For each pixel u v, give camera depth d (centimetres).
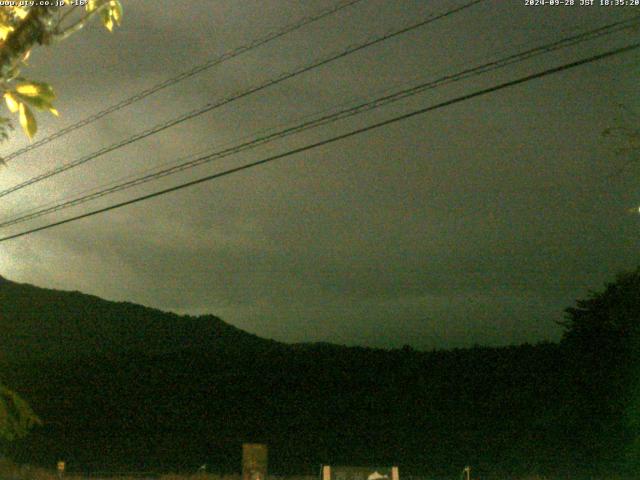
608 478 2861
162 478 3400
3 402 444
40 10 392
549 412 3166
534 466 3112
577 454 3041
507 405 3400
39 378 4562
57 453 4162
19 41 389
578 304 3159
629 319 2881
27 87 388
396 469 1878
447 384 3666
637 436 2861
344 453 3578
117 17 425
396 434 3559
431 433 3500
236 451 3759
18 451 4184
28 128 388
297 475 3512
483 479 3067
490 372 3597
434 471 3328
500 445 3294
